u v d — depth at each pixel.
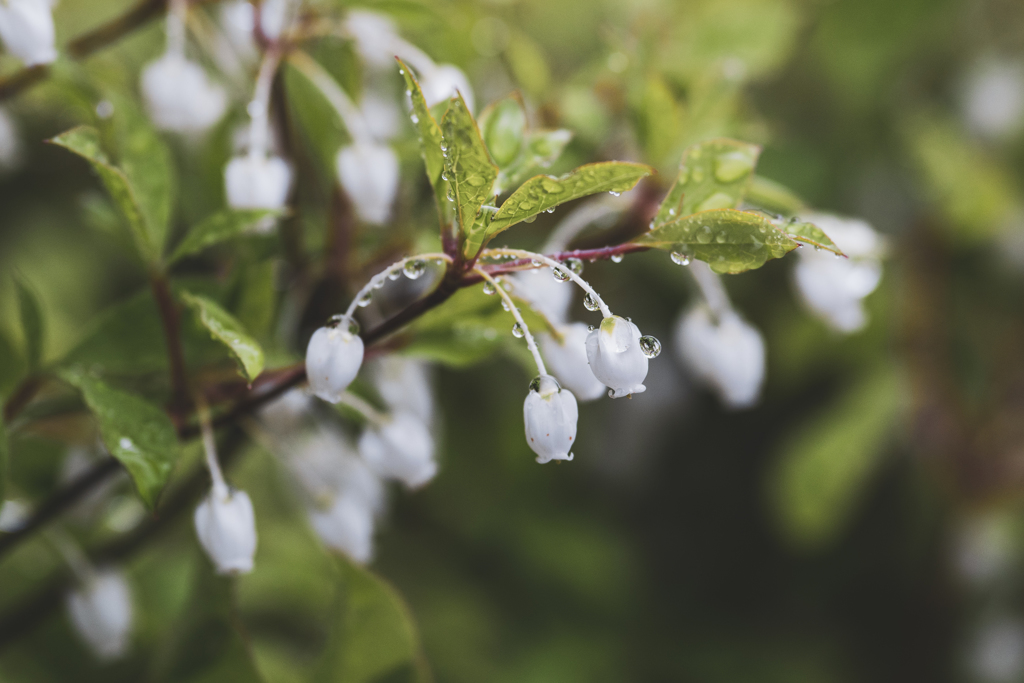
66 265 0.60
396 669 0.38
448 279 0.33
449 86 0.38
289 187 0.38
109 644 0.38
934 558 0.59
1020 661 0.58
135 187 0.36
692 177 0.34
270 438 0.38
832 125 0.58
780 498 0.56
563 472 0.62
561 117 0.41
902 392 0.55
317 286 0.38
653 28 0.42
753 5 0.42
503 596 0.60
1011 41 0.62
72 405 0.36
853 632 0.61
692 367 0.39
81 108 0.37
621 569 0.62
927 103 0.61
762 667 0.60
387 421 0.37
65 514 0.38
